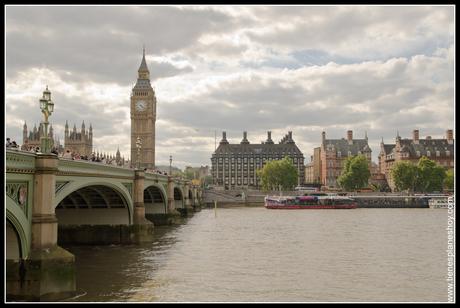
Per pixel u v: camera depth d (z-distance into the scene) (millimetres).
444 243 58906
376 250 53125
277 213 123250
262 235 68125
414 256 49094
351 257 48438
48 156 29406
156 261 45250
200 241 60625
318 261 45938
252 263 44656
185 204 111125
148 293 32844
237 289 34406
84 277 37750
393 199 152375
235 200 170250
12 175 26969
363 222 91188
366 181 187500
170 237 65312
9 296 28391
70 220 56062
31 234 28969
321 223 89062
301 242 60000
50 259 28828
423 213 120750
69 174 36781
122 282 36062
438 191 175000
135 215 57312
